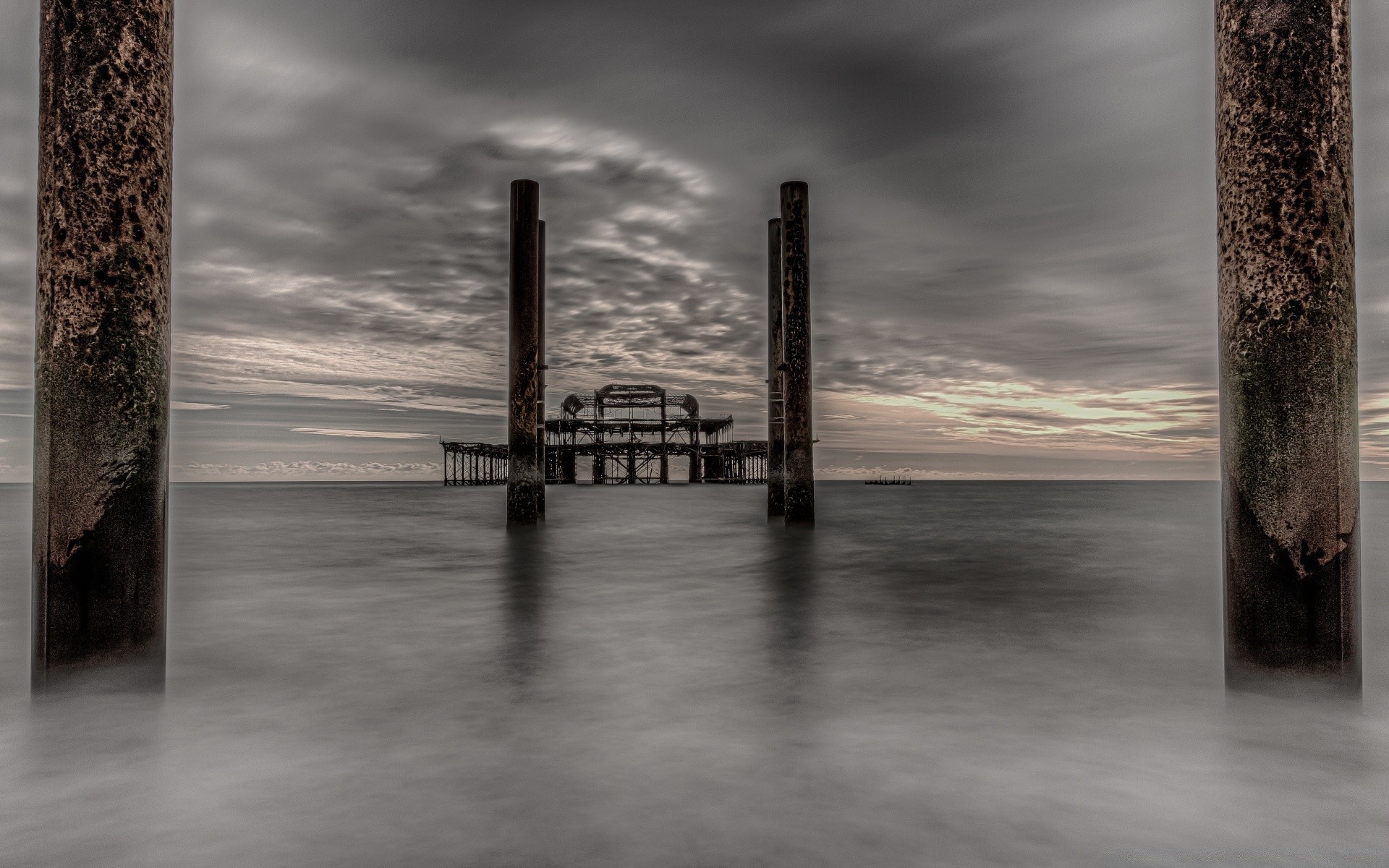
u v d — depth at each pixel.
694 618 6.22
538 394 17.44
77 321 3.42
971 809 2.52
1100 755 3.02
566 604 6.95
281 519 21.84
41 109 3.52
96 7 3.42
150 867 2.16
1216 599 7.28
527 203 16.31
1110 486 126.25
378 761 2.96
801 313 15.46
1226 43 3.62
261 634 5.58
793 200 15.39
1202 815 2.48
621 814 2.48
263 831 2.36
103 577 3.46
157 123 3.61
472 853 2.22
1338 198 3.43
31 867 2.15
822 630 5.73
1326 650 3.41
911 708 3.69
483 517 22.30
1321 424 3.40
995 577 8.91
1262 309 3.48
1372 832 2.38
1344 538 3.41
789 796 2.63
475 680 4.25
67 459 3.42
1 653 4.94
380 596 7.42
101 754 3.01
